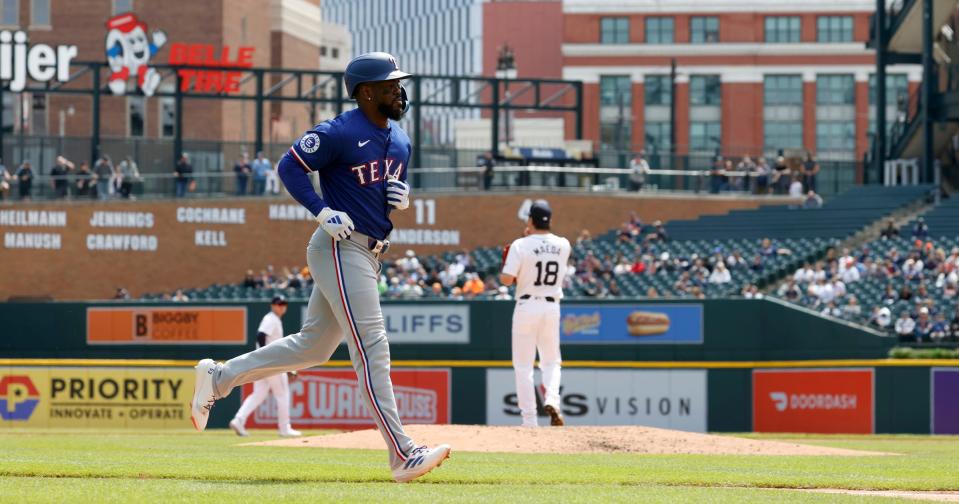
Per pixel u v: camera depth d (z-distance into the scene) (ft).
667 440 126.00
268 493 69.26
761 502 69.51
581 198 406.62
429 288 331.98
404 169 77.10
